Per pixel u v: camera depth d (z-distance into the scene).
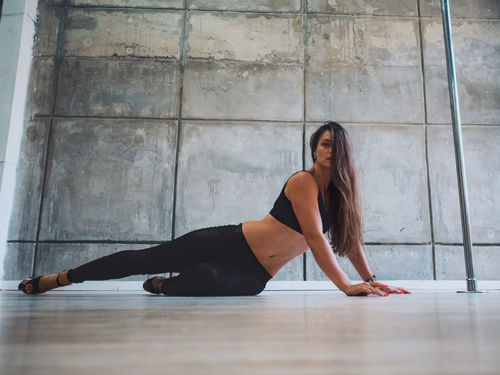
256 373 0.19
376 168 3.48
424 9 3.80
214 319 0.55
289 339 0.33
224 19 3.70
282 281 3.19
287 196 1.63
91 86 3.53
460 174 2.08
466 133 3.60
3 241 3.18
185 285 1.67
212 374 0.19
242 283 1.69
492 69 3.74
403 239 3.36
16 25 3.48
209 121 3.51
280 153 3.49
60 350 0.28
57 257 3.22
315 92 3.60
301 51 3.67
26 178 3.34
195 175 3.41
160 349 0.28
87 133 3.44
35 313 0.67
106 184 3.37
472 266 2.02
